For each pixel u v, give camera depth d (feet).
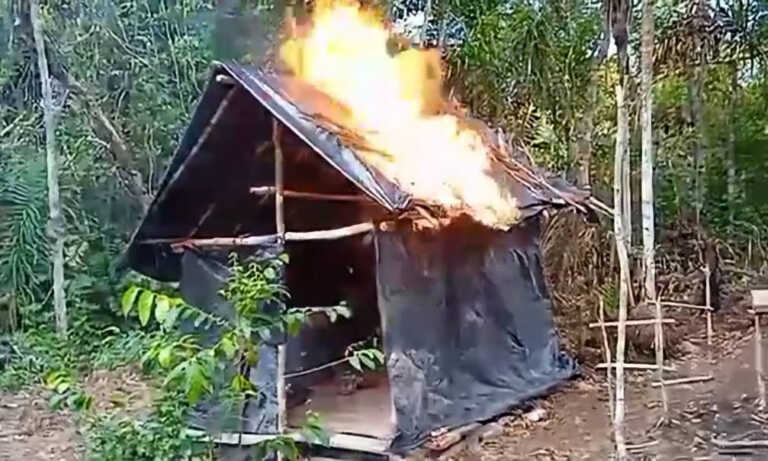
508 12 35.17
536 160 36.04
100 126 35.45
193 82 36.27
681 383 24.48
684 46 37.17
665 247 39.09
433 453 18.56
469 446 19.53
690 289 35.65
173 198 20.53
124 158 35.42
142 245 21.33
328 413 21.66
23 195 31.19
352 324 26.00
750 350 28.30
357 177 18.06
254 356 12.35
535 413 21.95
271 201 21.15
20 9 33.37
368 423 20.52
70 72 34.71
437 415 19.66
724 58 39.19
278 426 18.13
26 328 29.76
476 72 35.45
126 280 29.17
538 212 23.93
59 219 29.27
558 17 35.17
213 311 19.45
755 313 21.97
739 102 41.04
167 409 13.41
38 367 26.37
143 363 12.03
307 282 25.53
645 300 30.09
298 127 18.52
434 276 20.75
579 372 25.72
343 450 18.78
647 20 20.94
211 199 20.76
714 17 37.70
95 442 13.98
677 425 20.40
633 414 21.62
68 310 29.68
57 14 34.45
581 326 28.76
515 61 35.09
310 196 19.26
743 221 40.57
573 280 32.24
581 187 33.24
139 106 35.81
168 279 21.79
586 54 35.22
